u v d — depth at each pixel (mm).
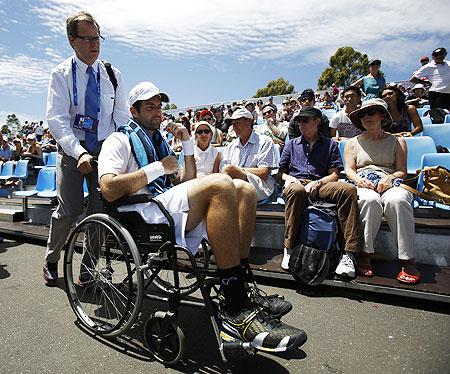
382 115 3033
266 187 3623
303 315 2223
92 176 2748
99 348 1922
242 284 1811
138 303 1790
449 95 6531
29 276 3098
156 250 1916
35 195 4734
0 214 5020
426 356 1744
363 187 2783
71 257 2211
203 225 2004
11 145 11375
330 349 1840
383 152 3023
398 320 2119
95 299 2547
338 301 2412
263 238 3314
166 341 1807
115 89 2922
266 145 3680
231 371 1700
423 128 4328
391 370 1646
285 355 1805
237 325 1758
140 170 1912
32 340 2012
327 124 4566
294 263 2584
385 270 2629
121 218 1968
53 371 1719
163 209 1836
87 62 2680
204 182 1838
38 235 4047
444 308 2258
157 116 2209
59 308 2426
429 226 2699
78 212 2801
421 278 2441
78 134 2746
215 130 6242
